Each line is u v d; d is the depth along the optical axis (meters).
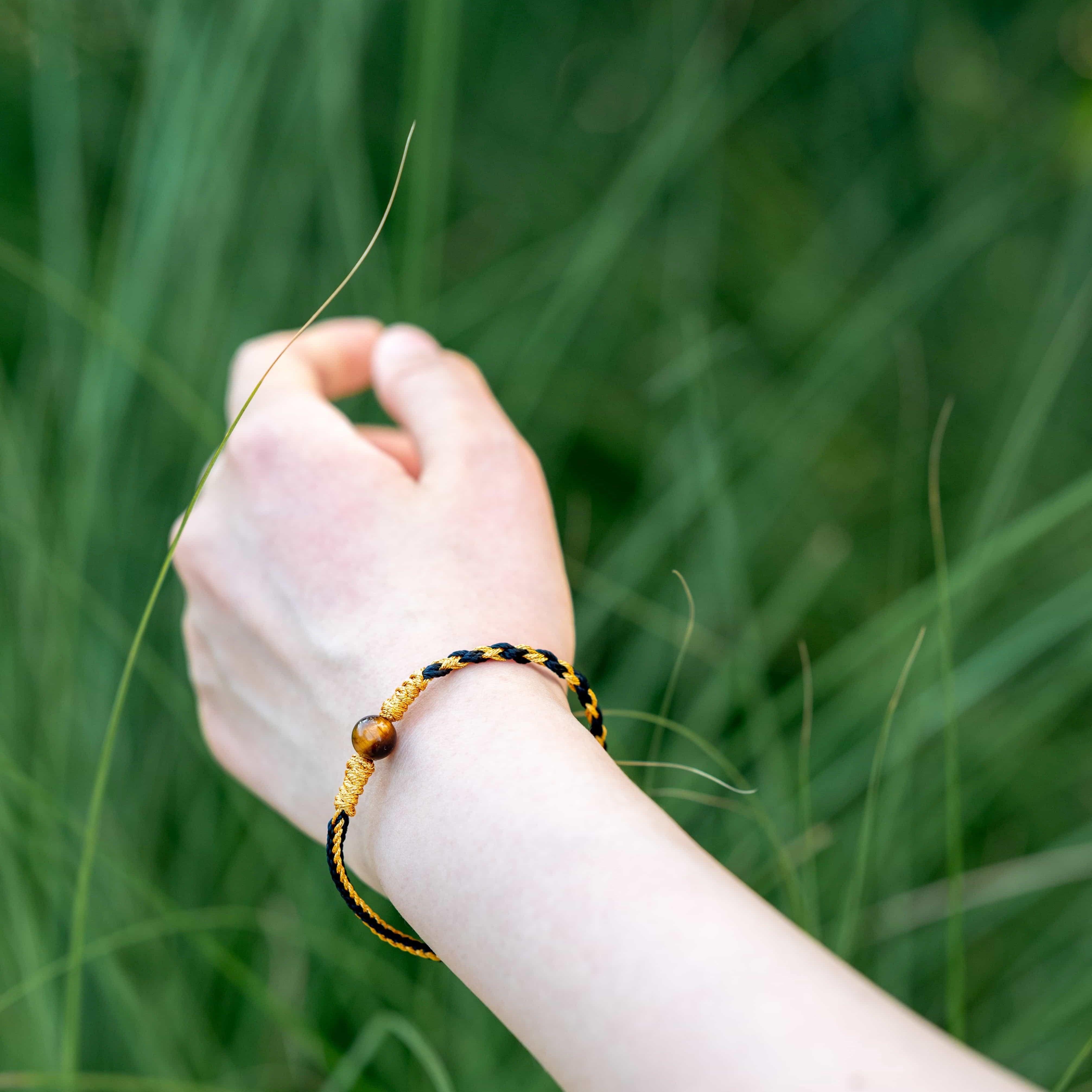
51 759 0.62
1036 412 0.63
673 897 0.42
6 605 0.68
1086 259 0.97
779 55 1.16
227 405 0.70
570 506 0.86
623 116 1.11
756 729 0.69
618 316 1.01
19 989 0.54
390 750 0.46
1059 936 0.78
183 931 0.60
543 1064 0.42
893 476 1.09
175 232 0.70
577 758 0.45
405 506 0.52
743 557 0.89
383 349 0.57
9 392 0.74
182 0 0.68
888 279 1.02
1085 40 1.32
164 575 0.49
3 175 0.86
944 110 1.29
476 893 0.44
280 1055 0.66
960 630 0.68
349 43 0.73
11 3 0.81
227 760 0.55
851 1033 0.40
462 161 1.01
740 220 1.16
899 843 0.70
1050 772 0.91
